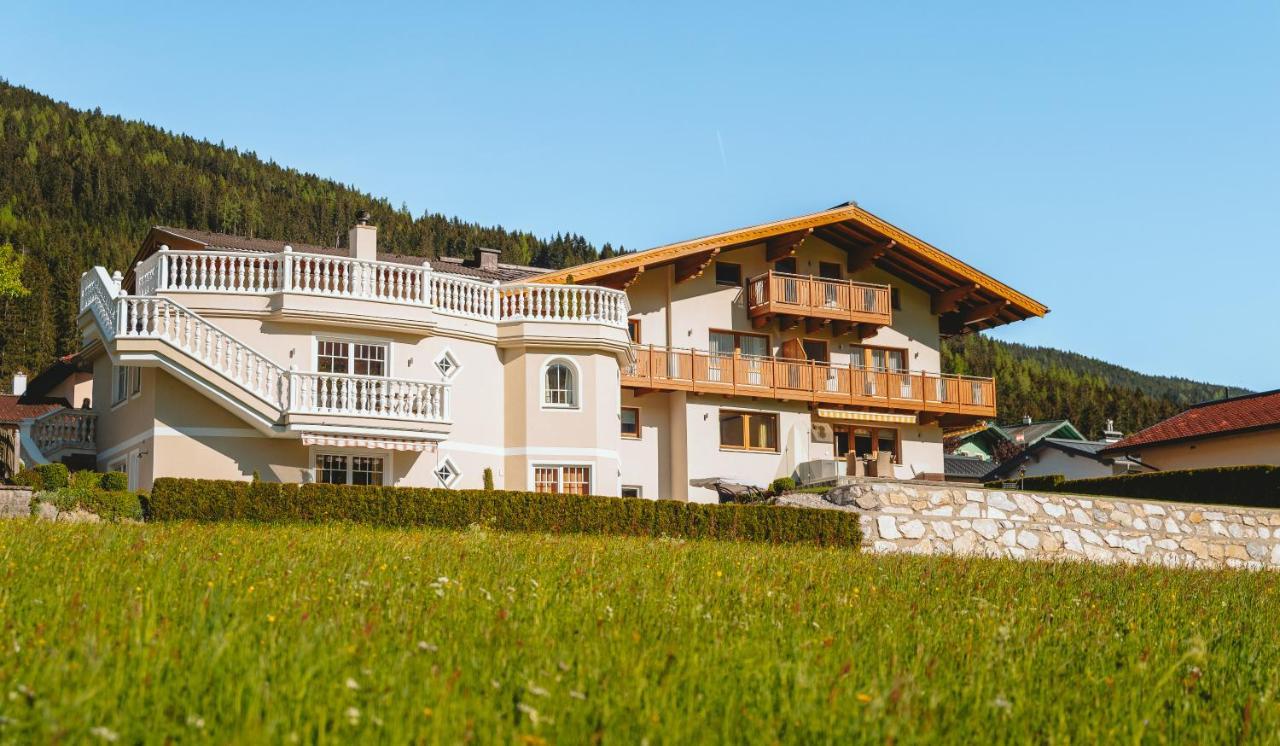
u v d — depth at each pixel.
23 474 23.91
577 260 174.88
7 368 85.31
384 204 179.62
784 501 29.36
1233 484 33.81
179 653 7.81
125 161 155.62
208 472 27.89
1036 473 51.09
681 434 37.59
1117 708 8.40
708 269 39.25
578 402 31.91
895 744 7.13
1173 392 188.00
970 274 41.47
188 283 29.17
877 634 10.48
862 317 40.19
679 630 9.72
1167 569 22.41
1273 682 9.70
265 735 6.27
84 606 9.03
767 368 38.66
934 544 27.53
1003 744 7.44
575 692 7.25
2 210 134.25
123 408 30.20
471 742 6.57
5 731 6.03
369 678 7.31
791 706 7.57
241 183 174.38
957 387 42.16
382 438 28.80
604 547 18.25
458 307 31.23
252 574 11.42
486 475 30.41
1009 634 10.48
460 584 11.15
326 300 29.03
